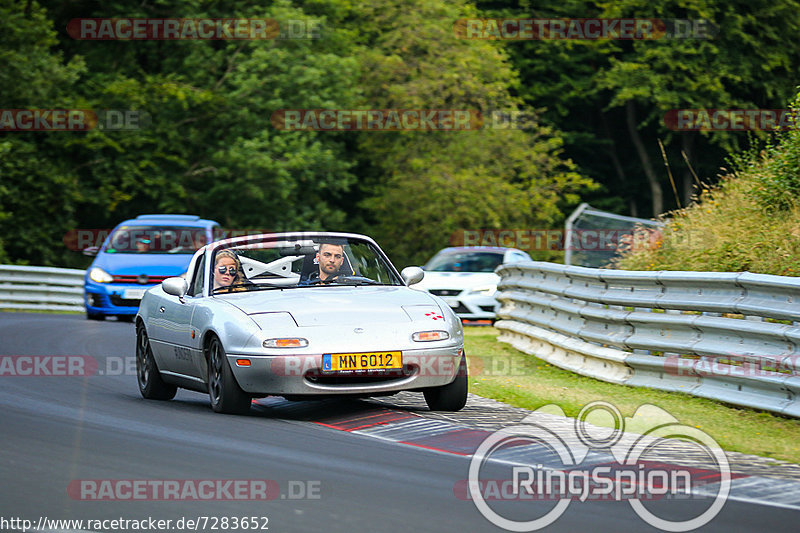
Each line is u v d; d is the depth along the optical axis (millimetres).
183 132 73312
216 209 72938
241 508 10977
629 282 21844
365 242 19766
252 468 12867
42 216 67938
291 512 10836
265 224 72312
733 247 27094
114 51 74938
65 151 69500
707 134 80625
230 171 70688
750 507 11312
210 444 14406
